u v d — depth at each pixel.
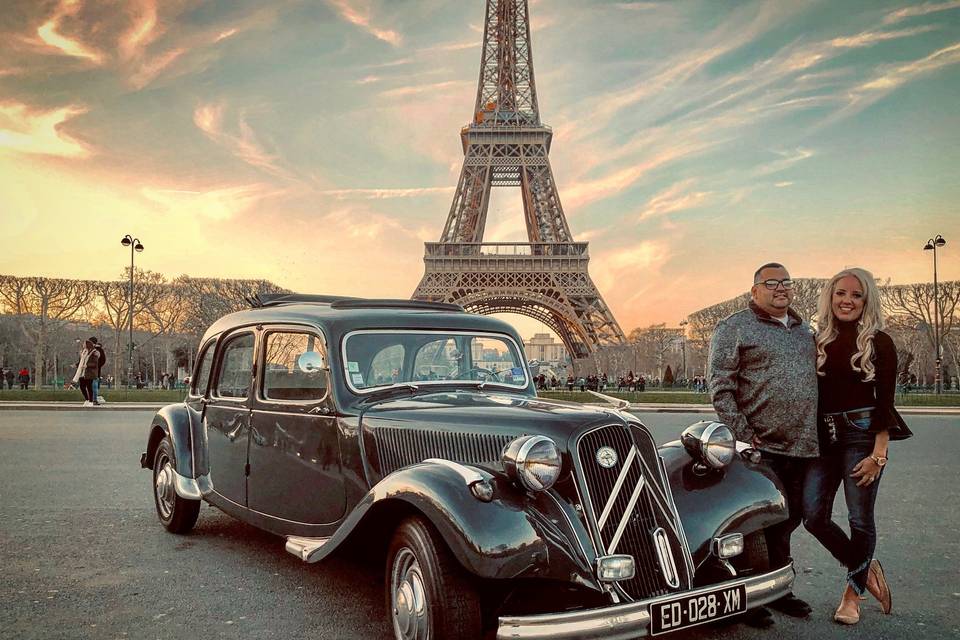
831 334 5.52
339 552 5.05
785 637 5.12
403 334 6.02
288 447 5.95
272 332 6.36
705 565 4.83
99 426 20.11
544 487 4.17
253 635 5.03
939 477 12.42
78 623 5.23
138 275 68.75
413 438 5.00
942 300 61.47
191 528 7.84
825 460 5.55
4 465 12.72
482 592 4.45
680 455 5.12
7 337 76.56
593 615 3.88
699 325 81.88
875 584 5.63
